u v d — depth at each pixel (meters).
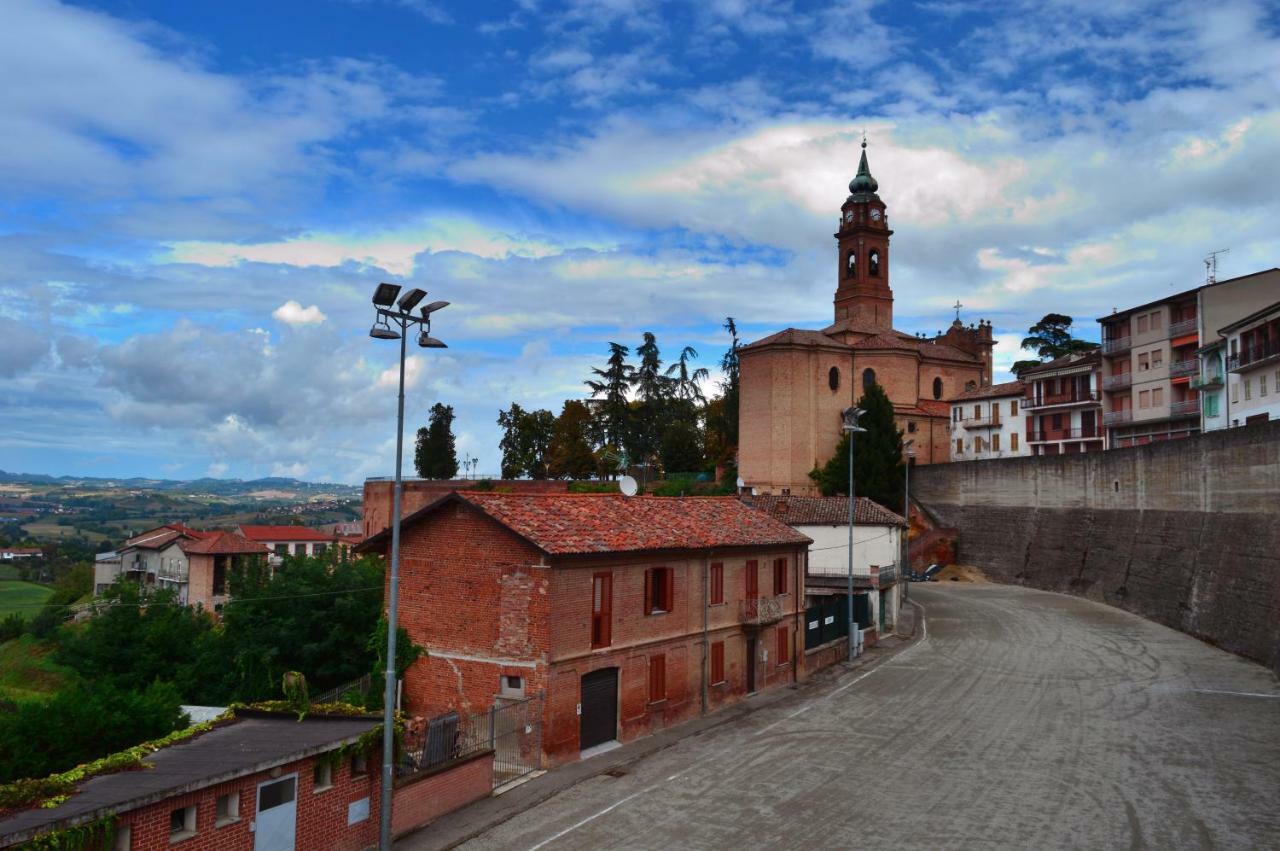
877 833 22.38
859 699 37.12
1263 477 45.25
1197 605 50.84
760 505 62.50
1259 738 30.48
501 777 26.61
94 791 16.50
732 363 116.81
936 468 89.19
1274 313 60.06
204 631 49.41
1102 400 86.56
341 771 20.77
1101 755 28.84
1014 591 71.75
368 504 87.75
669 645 32.62
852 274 105.94
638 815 23.58
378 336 20.83
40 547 172.75
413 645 30.33
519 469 114.88
